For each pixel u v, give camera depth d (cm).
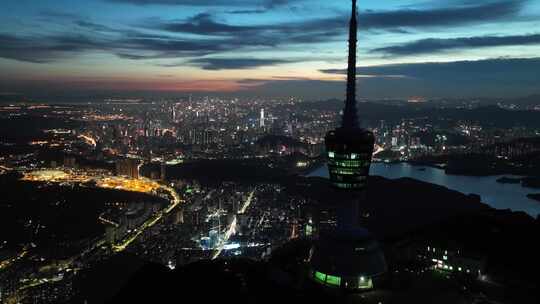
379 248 19250
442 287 16588
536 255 18825
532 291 15875
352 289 18050
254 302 16600
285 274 19500
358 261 18400
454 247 18588
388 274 18550
